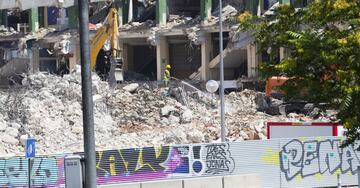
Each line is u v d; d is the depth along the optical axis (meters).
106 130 85.06
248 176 51.97
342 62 31.03
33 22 152.38
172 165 51.25
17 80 152.12
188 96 103.50
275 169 53.75
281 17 33.66
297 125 61.19
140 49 151.75
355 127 31.97
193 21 137.12
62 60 147.00
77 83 96.94
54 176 47.62
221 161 52.56
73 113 87.50
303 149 54.44
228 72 136.12
